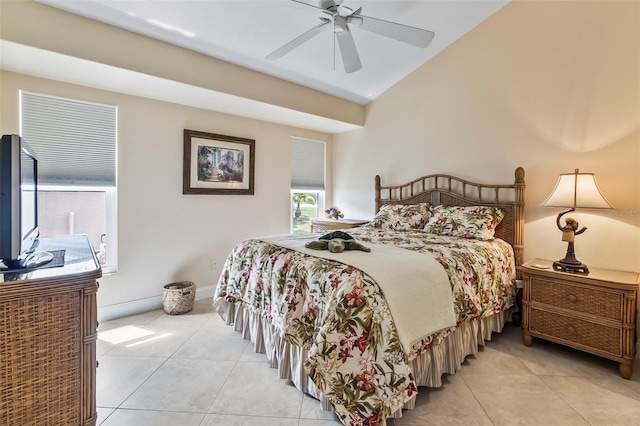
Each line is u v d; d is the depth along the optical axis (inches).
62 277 41.8
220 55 111.2
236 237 146.5
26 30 76.7
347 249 80.8
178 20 91.4
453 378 76.7
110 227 114.3
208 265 137.5
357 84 148.9
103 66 89.8
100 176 109.7
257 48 108.9
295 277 72.1
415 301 64.5
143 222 119.1
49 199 103.3
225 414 63.5
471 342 85.7
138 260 118.3
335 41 110.4
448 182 134.6
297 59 120.5
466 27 123.1
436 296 69.2
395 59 134.3
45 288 40.7
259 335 88.0
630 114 89.0
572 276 84.2
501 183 117.8
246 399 68.4
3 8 74.2
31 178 62.8
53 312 41.8
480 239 104.6
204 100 122.6
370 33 113.0
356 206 177.0
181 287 121.9
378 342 57.0
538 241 108.6
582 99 97.9
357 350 56.2
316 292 65.4
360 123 169.0
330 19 77.3
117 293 113.9
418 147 145.6
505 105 115.9
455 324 71.8
